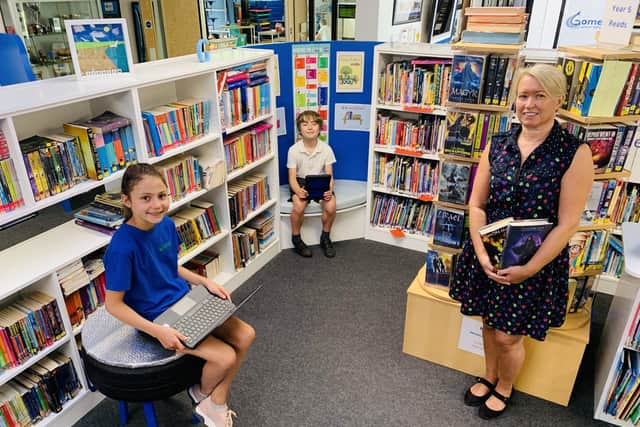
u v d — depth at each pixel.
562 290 1.76
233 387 2.23
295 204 3.30
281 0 5.57
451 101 2.06
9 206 1.76
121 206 2.11
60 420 1.97
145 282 1.72
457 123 2.04
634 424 1.97
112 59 2.11
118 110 2.14
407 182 3.35
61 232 2.10
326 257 3.42
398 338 2.58
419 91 3.09
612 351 2.00
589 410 2.12
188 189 2.55
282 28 5.70
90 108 2.22
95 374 1.63
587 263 2.02
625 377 1.91
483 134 2.02
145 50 5.48
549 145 1.62
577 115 1.84
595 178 1.88
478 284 1.88
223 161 2.71
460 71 1.99
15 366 1.78
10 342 1.74
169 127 2.35
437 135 3.12
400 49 3.05
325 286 3.06
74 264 1.92
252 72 2.90
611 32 1.83
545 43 3.41
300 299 2.92
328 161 3.38
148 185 1.57
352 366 2.38
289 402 2.15
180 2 5.15
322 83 3.46
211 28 5.33
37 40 4.43
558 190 1.63
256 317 2.75
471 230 1.85
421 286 2.33
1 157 1.70
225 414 1.83
